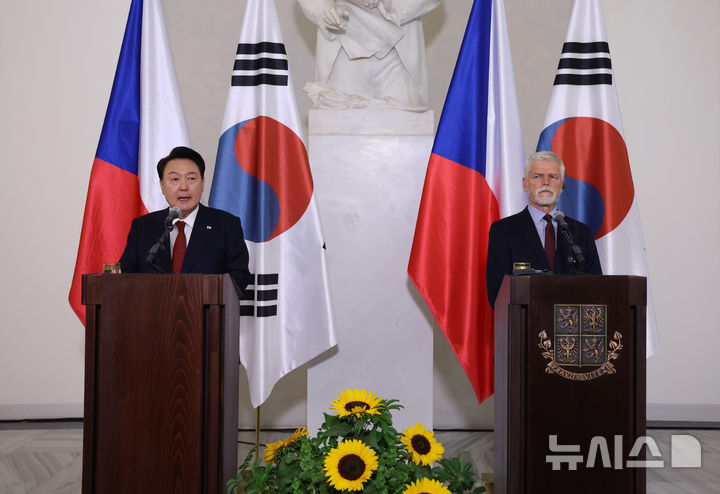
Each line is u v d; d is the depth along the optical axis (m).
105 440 6.51
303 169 10.70
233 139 10.84
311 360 11.02
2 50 14.84
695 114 15.12
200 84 14.74
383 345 11.06
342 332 11.05
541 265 8.79
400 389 11.05
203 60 14.75
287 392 14.81
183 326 6.59
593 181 10.95
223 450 6.65
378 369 11.05
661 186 15.12
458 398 14.84
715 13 15.09
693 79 15.12
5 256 14.80
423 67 11.45
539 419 6.71
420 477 6.05
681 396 15.02
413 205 11.17
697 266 15.08
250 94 10.94
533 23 14.91
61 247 14.86
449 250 10.51
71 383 14.88
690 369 15.02
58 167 14.88
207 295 6.60
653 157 15.12
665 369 15.02
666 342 15.03
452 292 10.45
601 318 6.75
